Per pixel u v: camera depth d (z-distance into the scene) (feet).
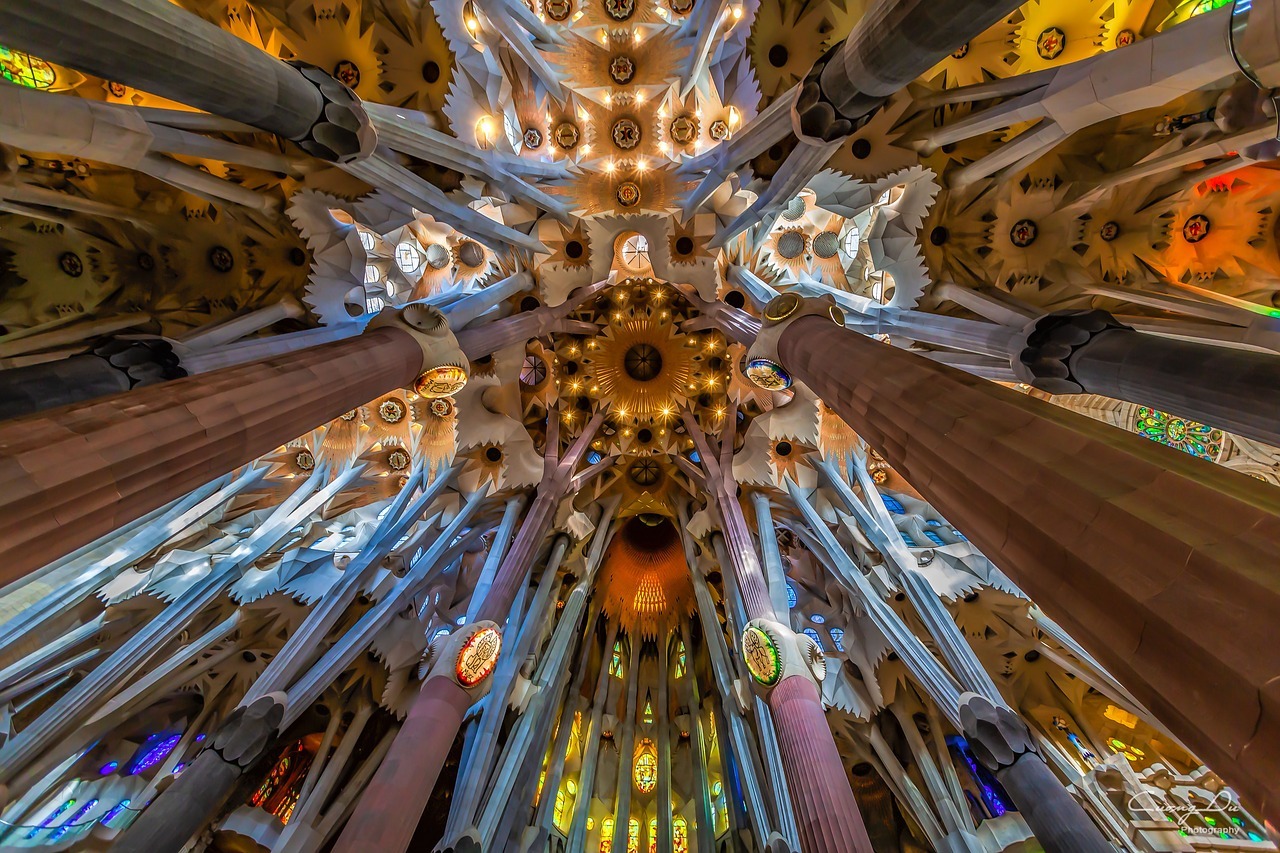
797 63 39.99
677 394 61.36
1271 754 7.60
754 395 55.62
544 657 50.16
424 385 29.14
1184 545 9.66
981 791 39.78
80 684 32.65
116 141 24.68
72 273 37.37
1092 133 34.81
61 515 12.79
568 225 46.01
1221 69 21.75
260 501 49.34
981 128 30.83
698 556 55.31
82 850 31.99
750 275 48.80
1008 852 36.24
